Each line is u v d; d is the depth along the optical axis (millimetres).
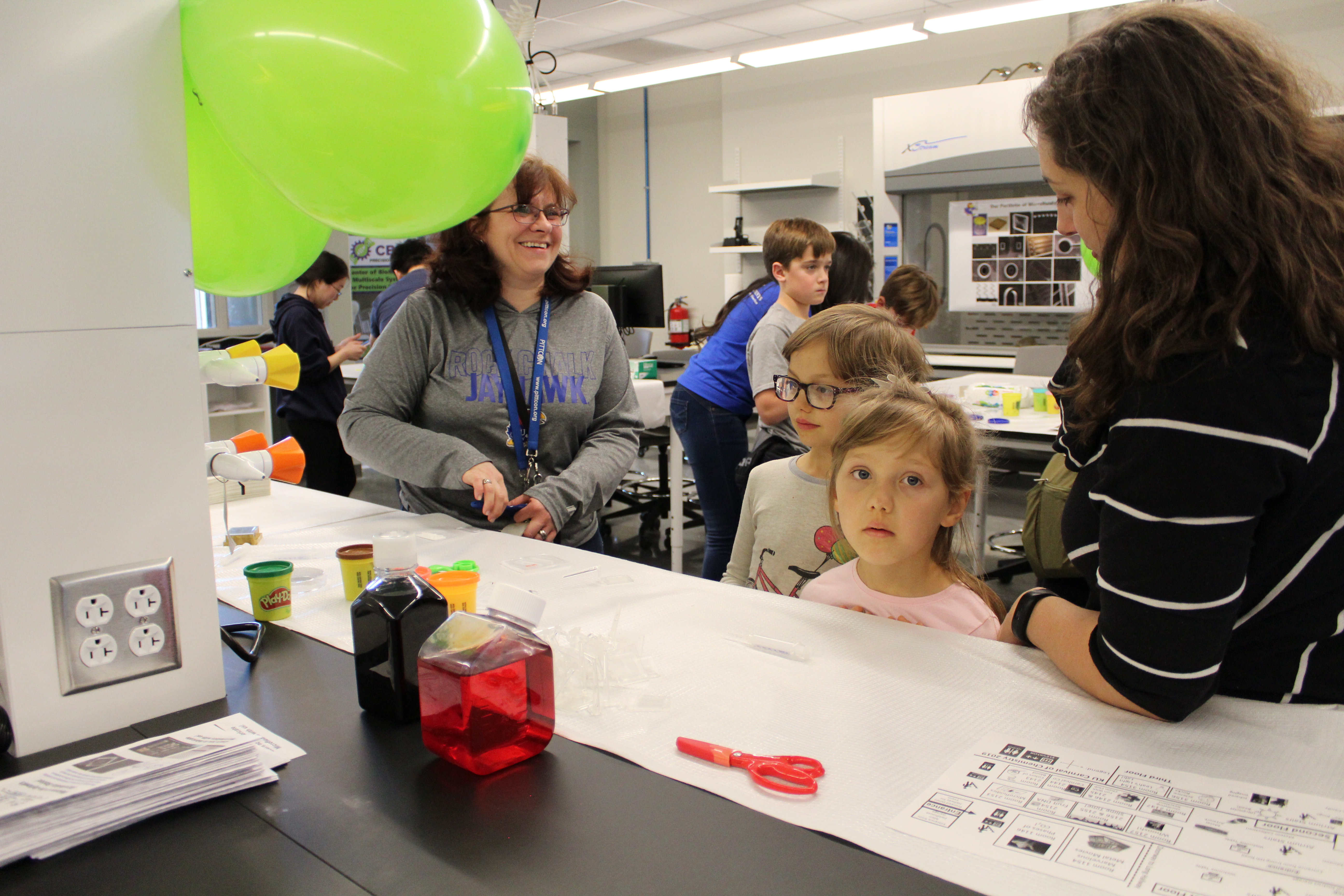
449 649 748
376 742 797
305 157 929
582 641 943
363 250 6480
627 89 6625
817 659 961
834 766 735
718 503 2645
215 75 889
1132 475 699
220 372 1257
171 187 819
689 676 923
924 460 1038
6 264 733
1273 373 652
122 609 817
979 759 740
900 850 615
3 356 737
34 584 768
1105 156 702
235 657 1006
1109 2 4344
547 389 1738
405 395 1721
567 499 1656
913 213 5027
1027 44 5645
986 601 1206
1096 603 920
